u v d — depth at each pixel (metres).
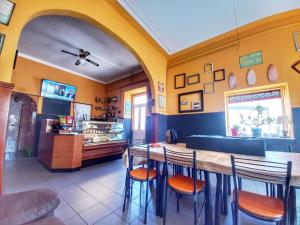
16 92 4.62
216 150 2.05
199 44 3.77
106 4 2.67
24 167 3.83
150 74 3.85
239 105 3.38
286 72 2.75
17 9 1.68
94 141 4.38
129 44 3.13
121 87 6.54
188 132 3.91
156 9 2.68
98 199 2.27
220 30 3.22
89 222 1.74
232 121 3.42
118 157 4.97
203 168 1.54
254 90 3.21
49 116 5.30
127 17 2.95
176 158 1.75
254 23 3.00
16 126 5.68
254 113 3.16
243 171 1.29
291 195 1.38
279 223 1.39
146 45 3.68
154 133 3.96
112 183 2.88
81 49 4.25
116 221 1.76
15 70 4.62
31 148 4.98
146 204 1.83
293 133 2.62
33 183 2.82
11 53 1.60
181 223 1.75
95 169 3.79
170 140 2.85
